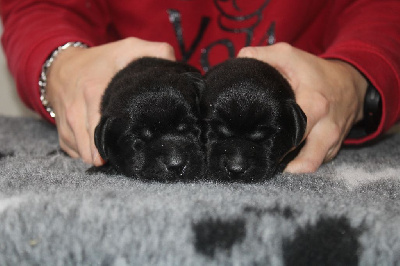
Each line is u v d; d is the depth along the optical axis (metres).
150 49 0.46
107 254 0.25
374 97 0.45
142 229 0.25
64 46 0.49
